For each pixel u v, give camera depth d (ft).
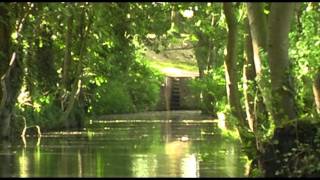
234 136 129.18
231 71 87.25
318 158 59.93
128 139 126.72
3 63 127.34
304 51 88.02
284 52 65.77
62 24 139.33
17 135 136.26
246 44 96.22
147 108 298.97
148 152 98.02
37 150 102.27
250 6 70.69
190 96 310.86
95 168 77.71
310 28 89.61
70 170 75.61
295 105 66.85
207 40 212.02
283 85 65.87
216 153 95.30
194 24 132.16
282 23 65.21
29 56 144.36
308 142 61.72
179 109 312.91
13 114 131.85
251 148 71.77
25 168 77.51
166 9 128.67
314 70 88.17
